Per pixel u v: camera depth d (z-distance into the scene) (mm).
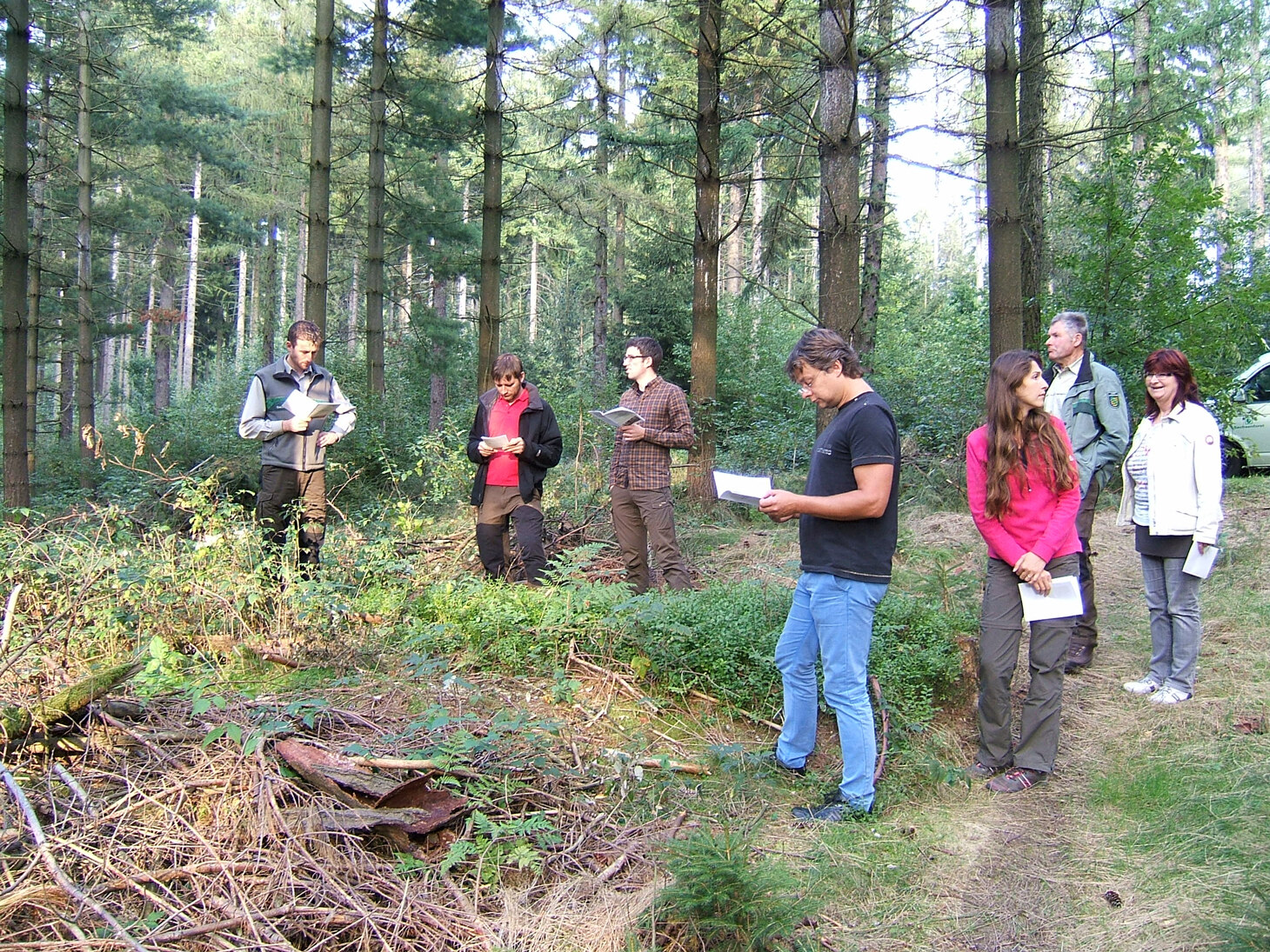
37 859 2545
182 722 3439
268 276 25547
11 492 9633
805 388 3541
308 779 3031
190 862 2693
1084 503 5078
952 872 3154
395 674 4359
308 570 5383
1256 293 8875
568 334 30328
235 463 10711
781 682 4234
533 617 4793
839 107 7039
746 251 25312
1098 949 2695
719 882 2561
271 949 2354
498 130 11219
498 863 2857
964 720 4492
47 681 3670
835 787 3678
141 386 34000
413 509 7414
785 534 7734
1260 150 28875
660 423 5660
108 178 19453
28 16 9586
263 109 23953
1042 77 9594
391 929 2514
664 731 4094
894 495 3465
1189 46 17359
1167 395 4559
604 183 15312
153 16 17766
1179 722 4270
